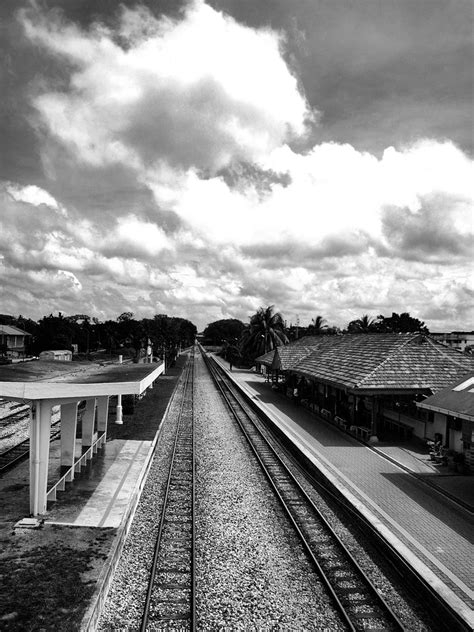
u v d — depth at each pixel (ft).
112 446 63.77
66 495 44.62
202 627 26.81
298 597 29.91
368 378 70.23
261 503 46.57
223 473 56.49
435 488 49.47
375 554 36.11
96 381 42.47
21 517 39.40
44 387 38.27
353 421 79.30
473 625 25.30
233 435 78.54
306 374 97.76
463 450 56.80
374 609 28.76
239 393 134.51
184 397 124.57
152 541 37.76
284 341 211.41
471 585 30.32
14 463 55.52
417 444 68.80
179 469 58.03
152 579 31.14
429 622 27.76
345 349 100.01
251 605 28.91
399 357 74.54
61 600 27.40
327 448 66.28
